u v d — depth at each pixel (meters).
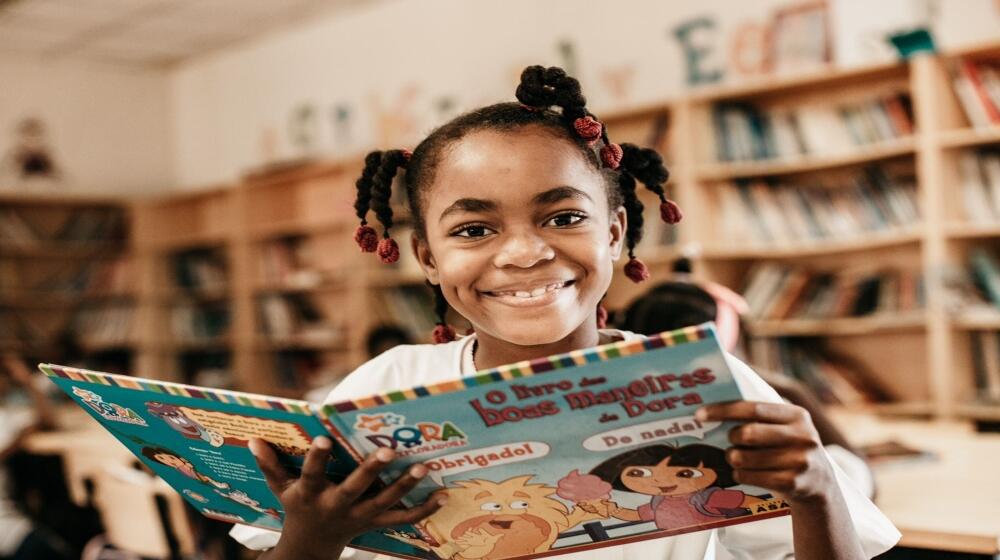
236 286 5.75
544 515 0.85
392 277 4.97
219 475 0.92
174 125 6.70
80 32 5.79
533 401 0.70
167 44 6.12
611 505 0.83
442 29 5.15
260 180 5.57
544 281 0.87
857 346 3.92
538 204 0.86
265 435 0.81
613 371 0.67
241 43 6.15
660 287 2.00
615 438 0.74
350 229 5.11
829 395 3.79
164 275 6.32
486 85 4.96
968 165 3.44
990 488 1.87
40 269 6.23
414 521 0.82
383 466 0.76
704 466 0.77
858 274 3.78
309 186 5.40
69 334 6.17
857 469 1.62
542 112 0.90
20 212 6.14
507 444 0.75
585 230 0.88
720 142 3.93
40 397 3.93
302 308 5.68
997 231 3.30
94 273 6.29
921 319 3.47
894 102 3.54
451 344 1.05
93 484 2.73
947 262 3.38
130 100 6.60
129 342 6.21
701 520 0.85
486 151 0.87
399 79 5.36
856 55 3.81
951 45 3.59
